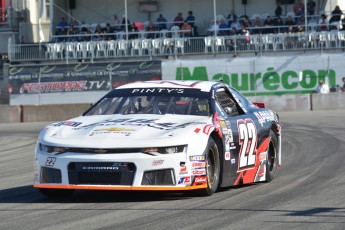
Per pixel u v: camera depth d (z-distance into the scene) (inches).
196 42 3147.1
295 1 3545.8
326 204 710.5
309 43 3083.2
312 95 2689.5
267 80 3070.9
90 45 3211.1
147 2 3634.4
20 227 609.0
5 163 1284.4
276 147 952.3
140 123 754.2
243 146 836.6
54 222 627.5
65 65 3132.4
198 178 722.8
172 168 702.5
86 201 746.2
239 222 611.8
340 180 905.5
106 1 3666.3
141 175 696.4
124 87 857.5
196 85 845.2
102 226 601.0
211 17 3580.2
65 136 740.7
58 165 717.3
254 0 3563.0
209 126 754.8
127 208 693.3
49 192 768.3
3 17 3521.2
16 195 821.2
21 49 3260.3
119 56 3193.9
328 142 1469.0
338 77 3036.4
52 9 3430.1
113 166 697.6
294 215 645.9
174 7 3614.7
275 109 2694.4
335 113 2439.7
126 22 3176.7
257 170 879.7
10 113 2726.4
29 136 1973.4
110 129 739.4
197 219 627.2
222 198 754.2
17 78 3159.5
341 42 3070.9
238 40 3129.9
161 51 3169.3
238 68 3088.1
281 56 3065.9
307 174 982.4
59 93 3134.8
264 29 3243.1
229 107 848.3
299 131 1770.4
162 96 824.3
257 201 734.5
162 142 705.6
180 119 777.6
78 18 3681.1
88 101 3117.6
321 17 3216.0
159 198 754.8
